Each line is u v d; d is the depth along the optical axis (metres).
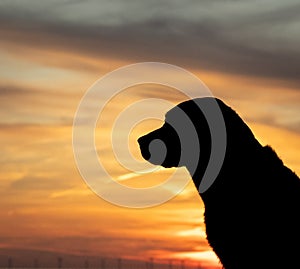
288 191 21.66
